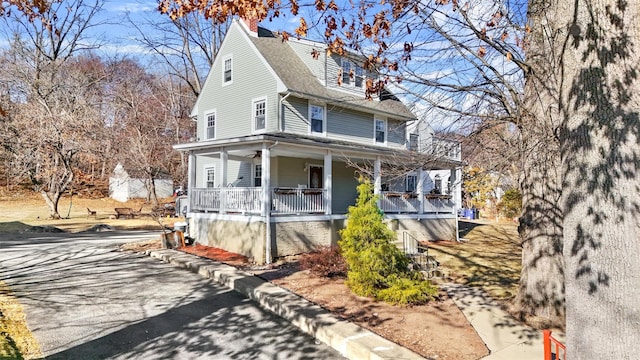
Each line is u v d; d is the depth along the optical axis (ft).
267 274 33.35
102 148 84.33
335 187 62.44
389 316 23.62
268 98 55.67
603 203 9.71
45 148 79.00
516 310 24.70
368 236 28.04
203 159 68.39
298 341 20.83
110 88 105.81
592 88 10.19
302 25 20.24
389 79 21.66
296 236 43.01
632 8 9.89
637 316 9.07
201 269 34.78
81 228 69.21
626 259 9.29
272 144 41.98
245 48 59.82
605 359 9.36
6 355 17.07
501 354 18.97
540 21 21.31
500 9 20.71
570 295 10.39
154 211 76.89
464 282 33.94
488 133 23.56
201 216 48.39
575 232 10.30
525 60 22.16
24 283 30.27
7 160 104.94
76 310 24.32
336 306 24.94
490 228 75.10
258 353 19.24
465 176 27.86
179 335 21.04
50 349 18.78
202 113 67.46
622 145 9.60
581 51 10.54
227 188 45.39
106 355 18.40
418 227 56.95
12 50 83.66
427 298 27.25
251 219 41.22
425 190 91.15
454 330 21.90
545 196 23.63
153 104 97.76
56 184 84.48
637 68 9.71
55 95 81.10
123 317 23.38
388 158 53.21
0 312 22.88
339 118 61.16
